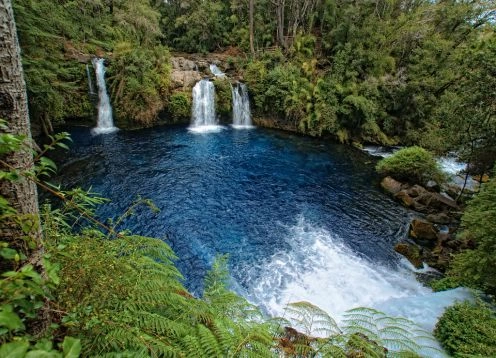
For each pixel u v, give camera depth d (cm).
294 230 981
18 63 145
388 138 1980
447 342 467
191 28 2772
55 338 163
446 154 1373
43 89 1295
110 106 1873
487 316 489
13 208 142
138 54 1898
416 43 2094
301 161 1611
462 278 646
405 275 795
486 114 1038
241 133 2044
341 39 2228
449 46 1972
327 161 1636
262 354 209
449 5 2194
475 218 632
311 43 2386
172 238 897
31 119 1474
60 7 1795
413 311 575
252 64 2258
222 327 220
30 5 1223
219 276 466
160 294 222
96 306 183
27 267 116
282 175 1414
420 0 2478
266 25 2670
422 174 1335
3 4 134
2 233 144
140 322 188
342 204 1178
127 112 1872
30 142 153
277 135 2052
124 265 239
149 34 2347
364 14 2272
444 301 595
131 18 2211
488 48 1062
